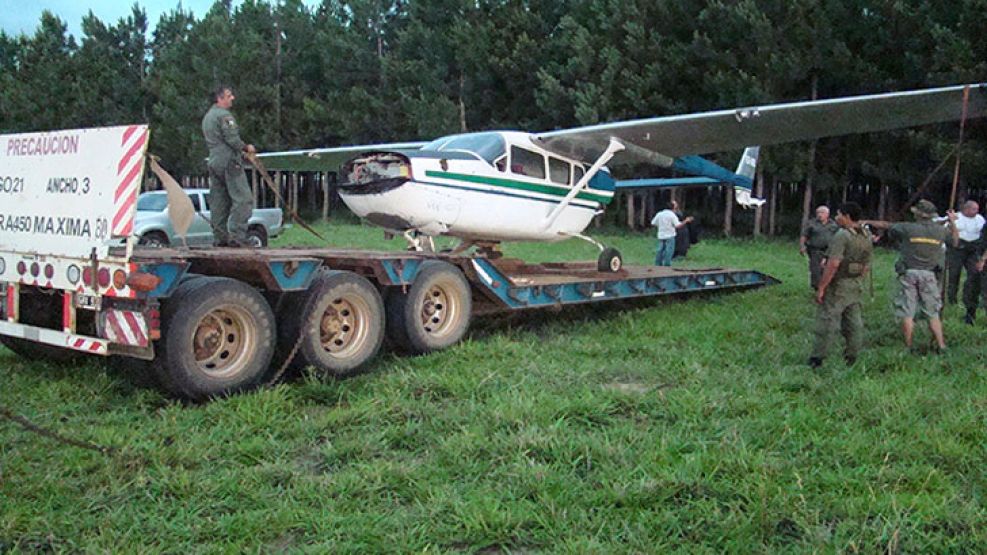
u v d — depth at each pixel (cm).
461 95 3180
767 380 604
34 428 428
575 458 429
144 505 369
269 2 3856
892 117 988
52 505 367
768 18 2345
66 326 550
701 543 328
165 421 494
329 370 614
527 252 1839
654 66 2495
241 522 347
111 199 514
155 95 4128
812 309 996
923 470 401
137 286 496
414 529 340
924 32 2089
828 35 2228
